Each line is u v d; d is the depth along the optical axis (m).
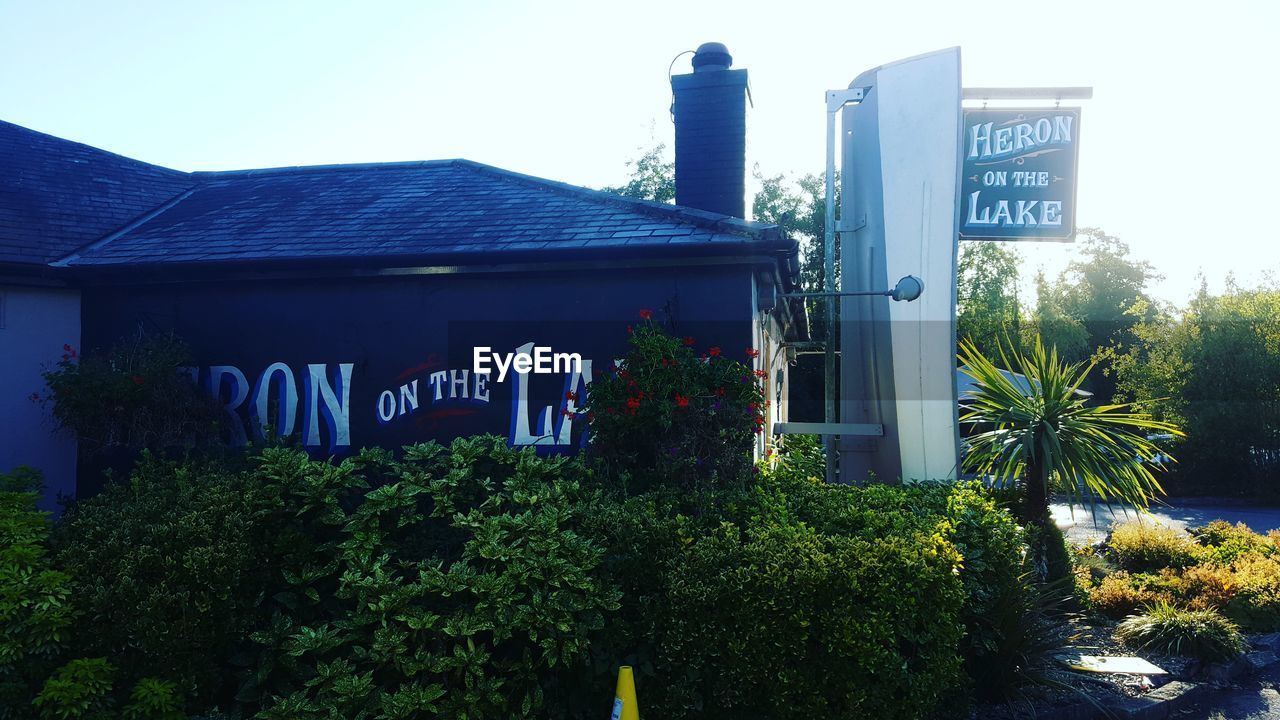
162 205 10.82
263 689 4.80
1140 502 8.59
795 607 4.80
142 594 4.71
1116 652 7.18
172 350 8.23
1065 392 8.45
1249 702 6.36
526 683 4.78
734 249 7.32
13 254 8.52
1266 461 19.80
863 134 8.74
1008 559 5.99
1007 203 10.18
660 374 6.59
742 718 4.88
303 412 8.41
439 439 8.13
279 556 5.26
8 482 6.20
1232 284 24.48
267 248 8.45
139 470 6.62
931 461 8.31
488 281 8.09
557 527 5.34
